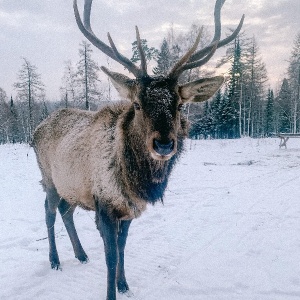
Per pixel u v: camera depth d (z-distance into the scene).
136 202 3.94
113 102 4.61
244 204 8.14
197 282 4.42
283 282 4.29
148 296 4.20
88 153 4.32
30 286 4.43
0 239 5.98
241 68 43.91
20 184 11.08
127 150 3.78
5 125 55.94
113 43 3.65
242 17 4.17
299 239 5.63
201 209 7.84
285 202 8.14
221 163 15.62
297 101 48.00
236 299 4.01
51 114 5.71
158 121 3.20
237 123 47.41
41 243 5.86
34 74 45.38
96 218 4.37
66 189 4.82
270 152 20.36
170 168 3.96
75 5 4.02
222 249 5.42
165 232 6.34
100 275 4.78
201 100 3.90
